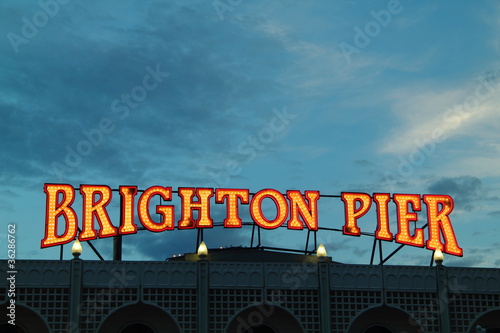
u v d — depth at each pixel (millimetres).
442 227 57281
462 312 51344
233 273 49625
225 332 48562
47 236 51938
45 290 47656
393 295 50875
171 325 49406
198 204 55812
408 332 51406
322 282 50094
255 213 56438
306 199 57406
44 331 48156
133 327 49281
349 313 50062
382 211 57188
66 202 53062
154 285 48594
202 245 49938
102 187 54469
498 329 52125
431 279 51469
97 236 53312
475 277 51938
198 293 48844
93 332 47438
